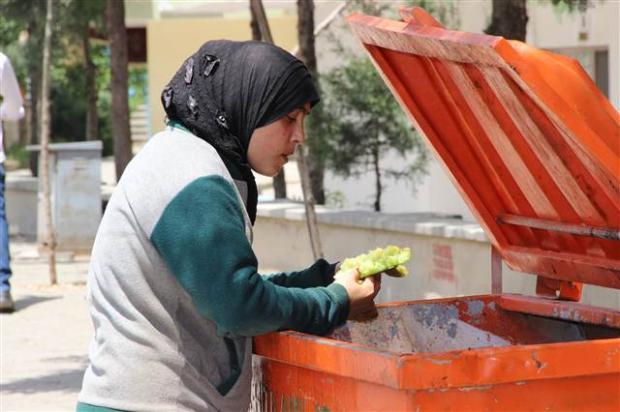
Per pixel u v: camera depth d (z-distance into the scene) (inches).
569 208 141.3
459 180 152.9
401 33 135.0
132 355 115.9
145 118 1407.5
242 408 121.6
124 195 117.8
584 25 536.7
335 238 381.1
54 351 320.8
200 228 112.8
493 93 133.3
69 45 699.4
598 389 109.7
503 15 323.9
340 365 111.3
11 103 367.6
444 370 103.7
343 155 469.4
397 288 339.0
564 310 148.6
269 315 114.7
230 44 121.6
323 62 525.7
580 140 114.3
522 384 106.9
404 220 338.6
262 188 723.4
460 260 307.9
